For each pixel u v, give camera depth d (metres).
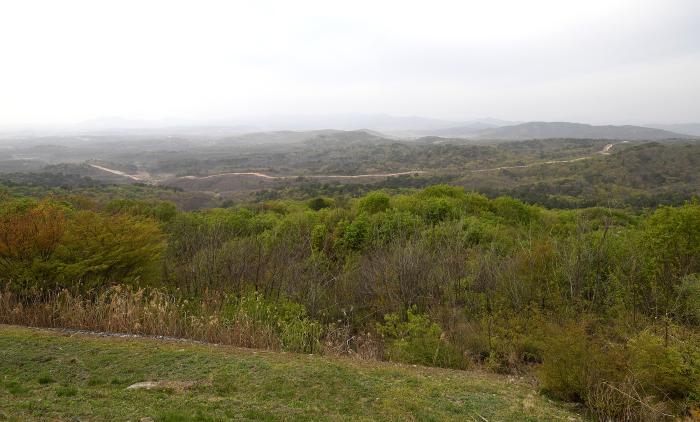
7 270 9.42
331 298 11.70
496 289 10.85
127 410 5.02
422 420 5.38
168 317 9.00
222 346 8.11
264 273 12.26
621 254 10.67
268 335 8.75
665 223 10.52
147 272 11.29
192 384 6.09
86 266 9.93
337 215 19.62
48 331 8.13
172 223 18.06
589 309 9.30
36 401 5.15
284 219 20.33
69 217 12.50
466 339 9.18
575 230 13.66
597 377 6.06
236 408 5.37
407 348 8.67
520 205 21.50
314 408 5.56
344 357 8.25
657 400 5.74
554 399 6.38
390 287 11.36
